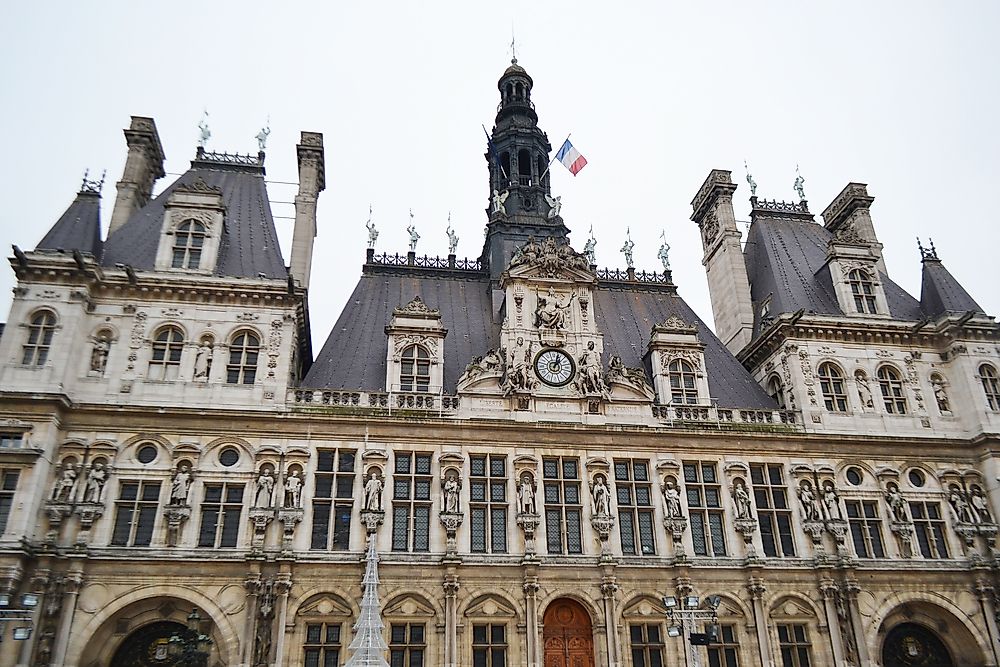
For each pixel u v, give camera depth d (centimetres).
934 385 5066
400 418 4203
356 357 4669
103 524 3753
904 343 5144
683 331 4947
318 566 3812
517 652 3866
